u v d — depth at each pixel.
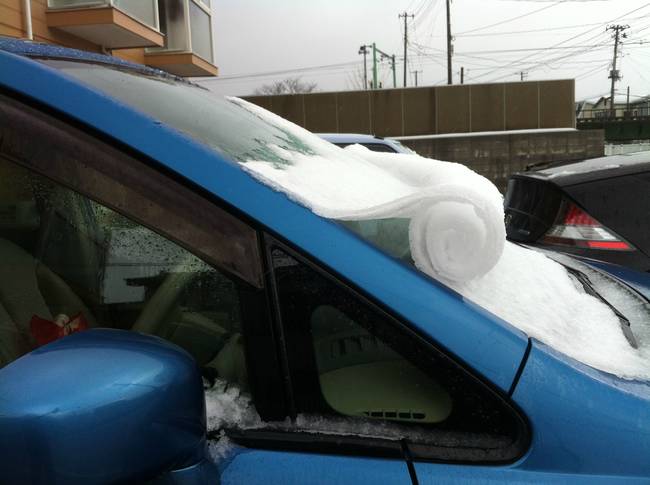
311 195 1.12
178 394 0.80
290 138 1.67
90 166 1.04
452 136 21.28
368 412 1.01
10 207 1.19
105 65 1.49
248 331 1.02
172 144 1.04
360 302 1.00
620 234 3.21
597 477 0.94
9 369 0.74
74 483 0.70
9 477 0.69
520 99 21.91
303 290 1.00
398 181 1.89
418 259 1.07
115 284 1.17
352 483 0.93
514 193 3.97
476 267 1.07
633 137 34.34
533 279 1.45
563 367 1.01
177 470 0.83
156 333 1.14
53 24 9.56
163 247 1.13
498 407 0.98
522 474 0.94
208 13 15.63
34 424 0.68
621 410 0.98
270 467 0.95
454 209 1.06
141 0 10.92
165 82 1.61
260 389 1.01
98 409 0.71
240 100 2.07
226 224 1.02
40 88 1.05
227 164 1.04
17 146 1.05
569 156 20.19
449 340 0.99
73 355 0.77
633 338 1.31
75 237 1.19
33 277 1.22
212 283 1.10
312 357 1.01
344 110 22.23
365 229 1.11
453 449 0.97
